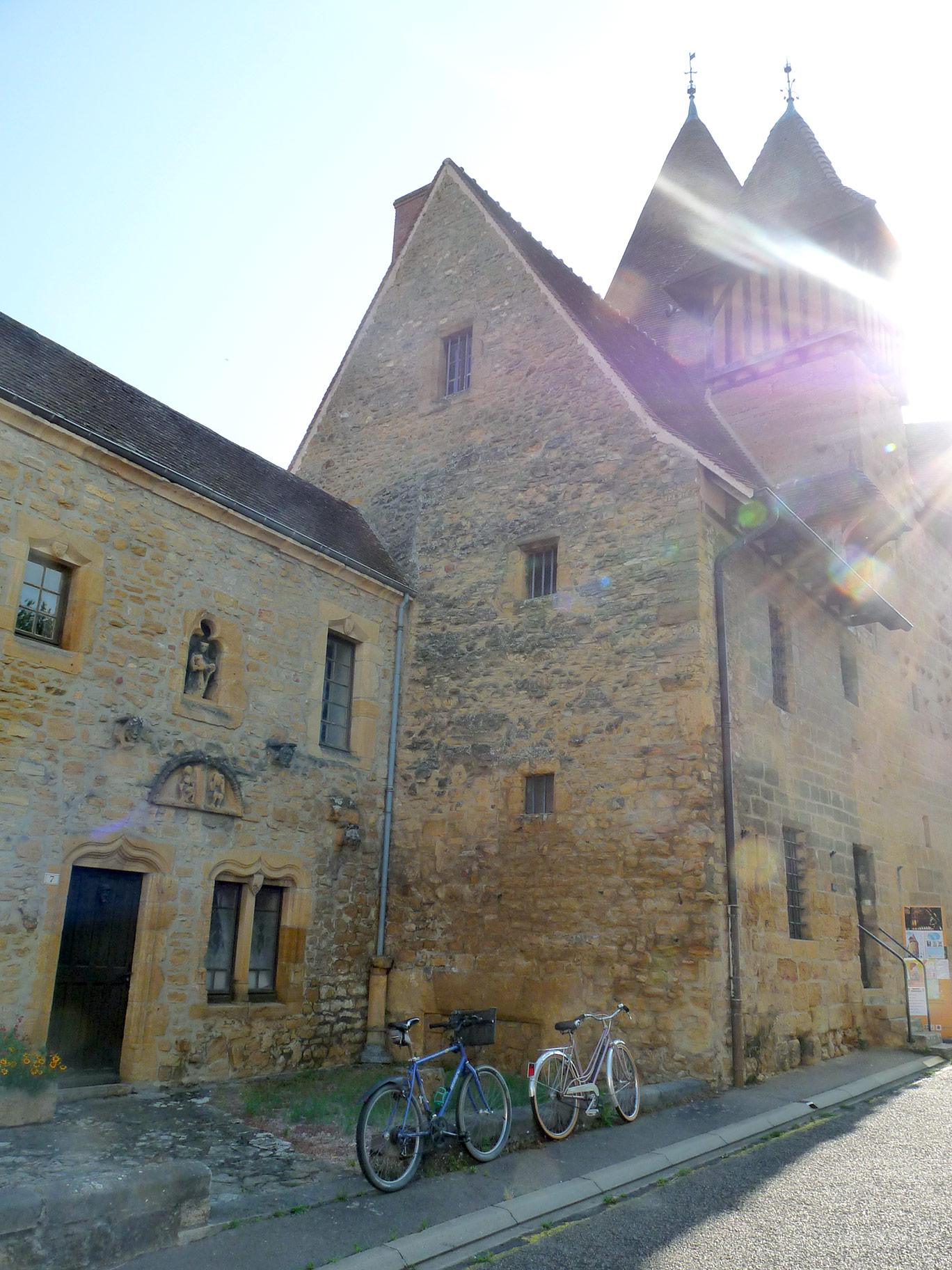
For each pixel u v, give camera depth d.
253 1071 9.52
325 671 11.39
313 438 15.03
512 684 11.48
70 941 8.23
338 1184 5.56
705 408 14.97
